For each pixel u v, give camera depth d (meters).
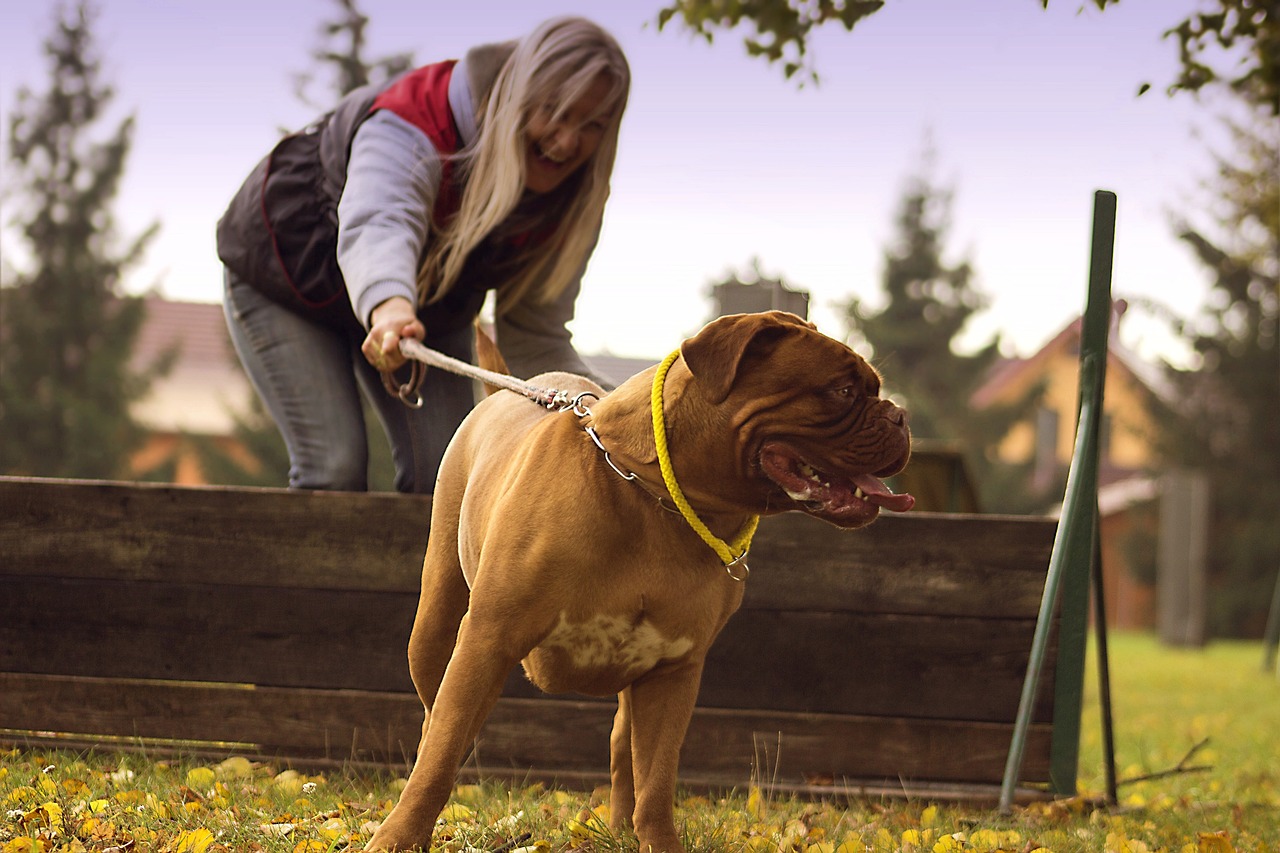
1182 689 10.62
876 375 2.79
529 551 2.80
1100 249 4.22
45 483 4.54
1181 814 4.34
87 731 4.51
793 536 4.35
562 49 4.01
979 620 4.31
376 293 3.83
